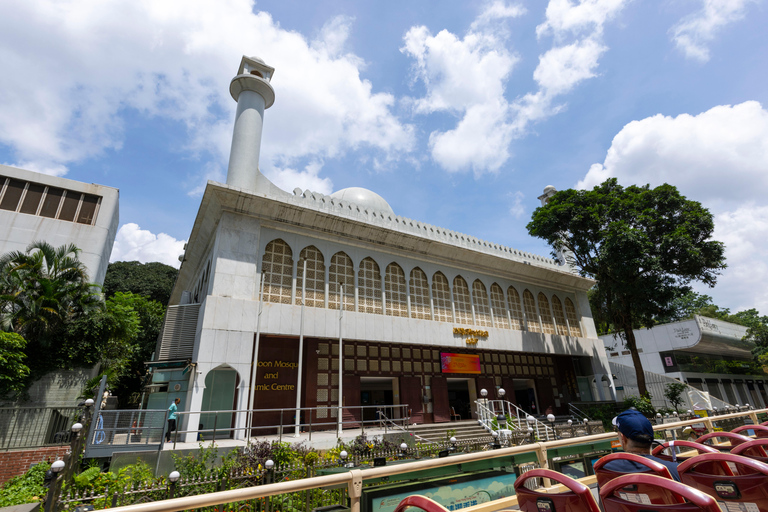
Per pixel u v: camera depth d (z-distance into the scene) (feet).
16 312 54.39
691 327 110.63
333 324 59.67
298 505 21.34
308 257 62.49
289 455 37.99
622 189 87.81
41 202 75.15
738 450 13.33
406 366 69.26
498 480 15.15
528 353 88.02
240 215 57.47
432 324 70.54
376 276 68.44
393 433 48.62
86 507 23.49
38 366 56.18
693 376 115.03
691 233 78.74
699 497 6.77
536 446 16.33
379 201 89.35
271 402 54.80
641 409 77.46
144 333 105.81
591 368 94.94
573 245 89.76
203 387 47.06
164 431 37.14
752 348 135.23
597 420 79.97
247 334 51.96
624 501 7.93
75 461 31.42
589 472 17.85
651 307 78.95
